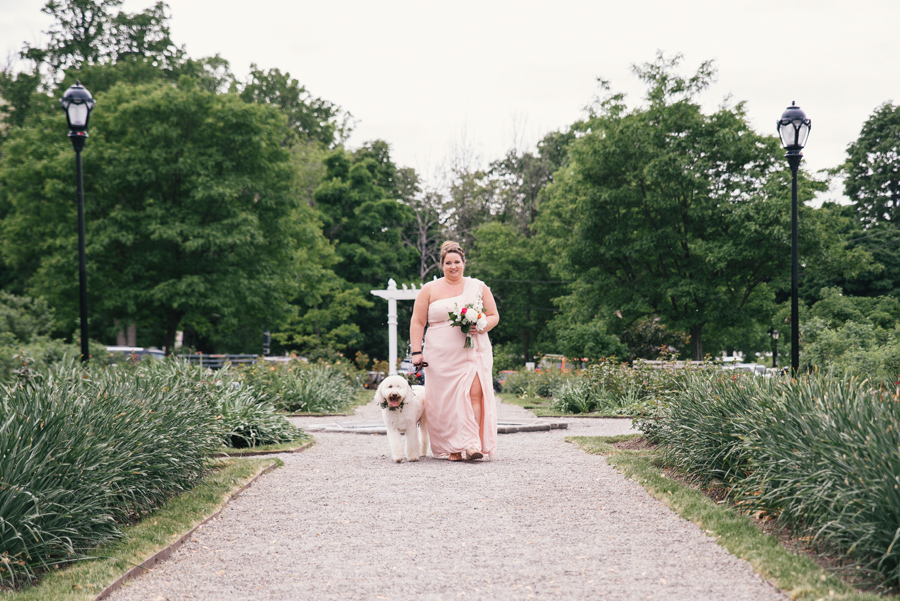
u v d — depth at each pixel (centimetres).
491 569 419
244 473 715
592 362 1689
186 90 2691
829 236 2552
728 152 2478
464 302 842
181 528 509
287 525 535
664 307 2602
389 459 844
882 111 3906
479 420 837
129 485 534
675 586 383
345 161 4438
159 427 609
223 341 3722
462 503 596
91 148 2461
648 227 2647
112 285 2539
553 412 1537
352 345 4012
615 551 452
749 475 562
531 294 4372
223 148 2698
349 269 4194
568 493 630
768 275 2566
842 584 365
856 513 388
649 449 863
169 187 2658
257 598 377
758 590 375
